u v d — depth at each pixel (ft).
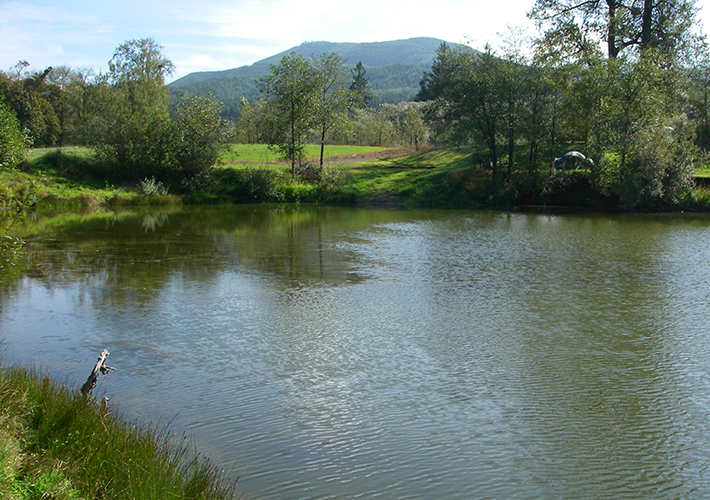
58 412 25.63
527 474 25.44
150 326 46.44
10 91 222.69
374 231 104.53
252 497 22.71
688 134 147.64
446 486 24.21
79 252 79.56
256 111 318.65
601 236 99.09
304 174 175.01
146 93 186.80
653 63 145.79
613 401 33.37
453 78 158.20
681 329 47.34
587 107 146.41
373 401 32.65
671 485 24.95
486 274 67.97
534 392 34.42
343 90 179.52
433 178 169.78
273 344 42.52
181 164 166.30
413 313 51.39
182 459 25.07
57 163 157.99
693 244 90.17
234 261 74.49
